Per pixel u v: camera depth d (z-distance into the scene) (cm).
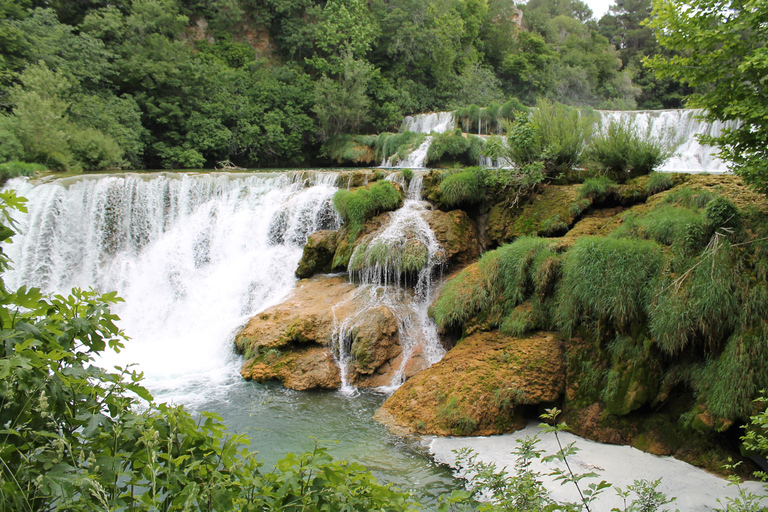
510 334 890
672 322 697
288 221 1453
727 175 974
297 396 918
